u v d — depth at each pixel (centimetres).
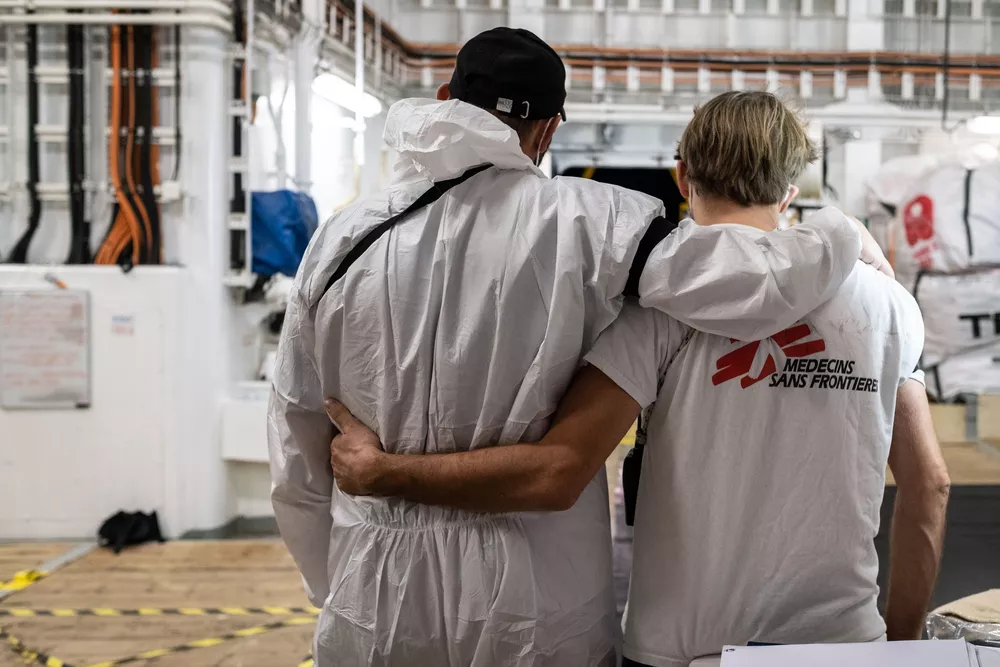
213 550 336
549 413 99
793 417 95
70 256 355
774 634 97
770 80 534
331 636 104
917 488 105
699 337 95
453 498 97
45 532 353
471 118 96
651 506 101
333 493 115
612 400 95
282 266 364
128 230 356
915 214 494
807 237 89
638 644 101
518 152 98
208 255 354
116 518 347
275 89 388
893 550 111
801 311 90
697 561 97
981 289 486
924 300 493
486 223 97
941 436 456
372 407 103
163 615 270
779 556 96
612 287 93
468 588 97
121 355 349
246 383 374
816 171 524
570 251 92
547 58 101
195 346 353
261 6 363
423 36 557
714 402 95
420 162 98
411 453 101
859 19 540
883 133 533
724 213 99
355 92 413
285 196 363
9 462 351
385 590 100
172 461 351
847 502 96
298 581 301
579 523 103
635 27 550
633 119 539
